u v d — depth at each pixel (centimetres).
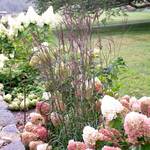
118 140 213
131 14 2673
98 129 245
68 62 278
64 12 352
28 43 477
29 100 398
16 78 462
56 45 326
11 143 255
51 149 256
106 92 303
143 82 631
